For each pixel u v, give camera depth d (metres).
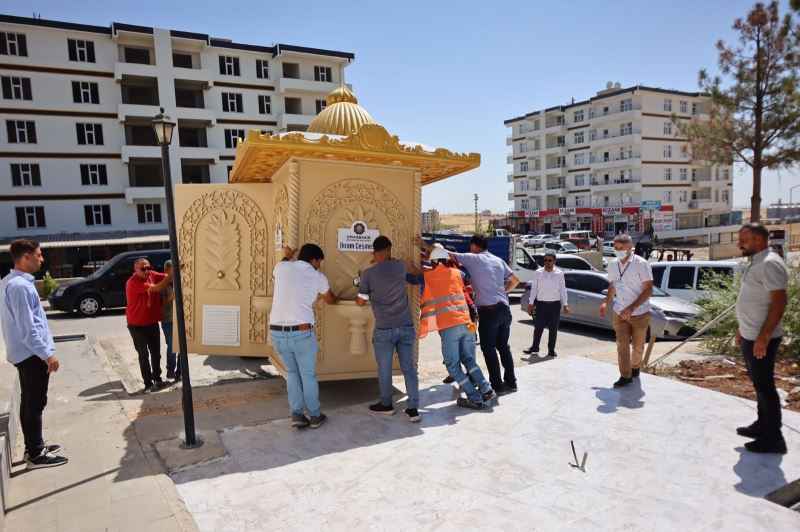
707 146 19.42
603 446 4.03
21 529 2.95
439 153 5.37
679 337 9.03
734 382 5.85
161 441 4.27
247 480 3.57
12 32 30.30
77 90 32.16
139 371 7.63
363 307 5.07
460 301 5.03
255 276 6.25
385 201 5.55
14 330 3.67
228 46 36.78
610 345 9.41
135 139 34.94
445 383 6.18
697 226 54.69
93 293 14.22
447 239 12.63
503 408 4.97
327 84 39.22
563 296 8.16
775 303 3.67
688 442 4.08
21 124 30.72
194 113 34.84
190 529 2.96
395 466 3.75
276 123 38.66
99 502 3.26
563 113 58.22
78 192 32.25
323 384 6.36
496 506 3.14
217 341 6.31
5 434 3.71
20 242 3.77
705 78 18.86
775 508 3.07
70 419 4.92
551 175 59.47
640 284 5.47
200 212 6.35
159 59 33.47
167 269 6.65
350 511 3.14
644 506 3.12
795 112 17.45
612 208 51.94
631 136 50.50
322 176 5.26
